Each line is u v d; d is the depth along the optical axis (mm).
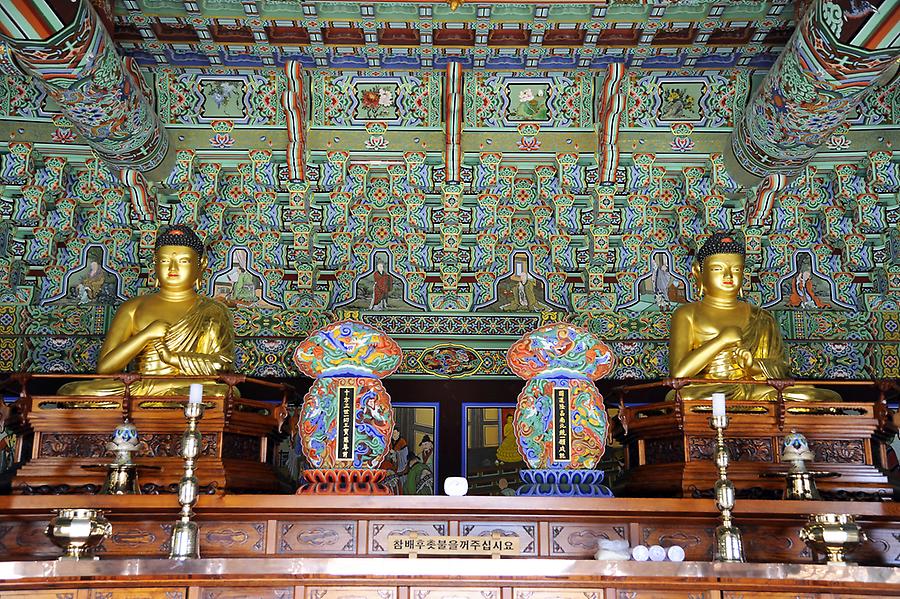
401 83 10438
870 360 10078
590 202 10469
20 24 7328
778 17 9367
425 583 6363
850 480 7602
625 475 8594
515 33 9805
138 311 9062
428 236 10469
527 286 10383
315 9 9359
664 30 9758
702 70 10281
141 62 10094
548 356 7723
